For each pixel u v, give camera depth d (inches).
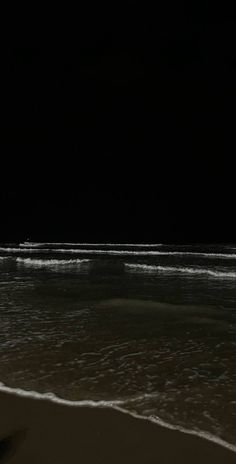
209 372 225.1
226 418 169.2
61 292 488.7
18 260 937.5
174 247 1581.0
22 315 367.2
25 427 163.5
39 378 215.5
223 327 325.1
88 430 160.6
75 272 706.8
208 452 145.0
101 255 1132.5
